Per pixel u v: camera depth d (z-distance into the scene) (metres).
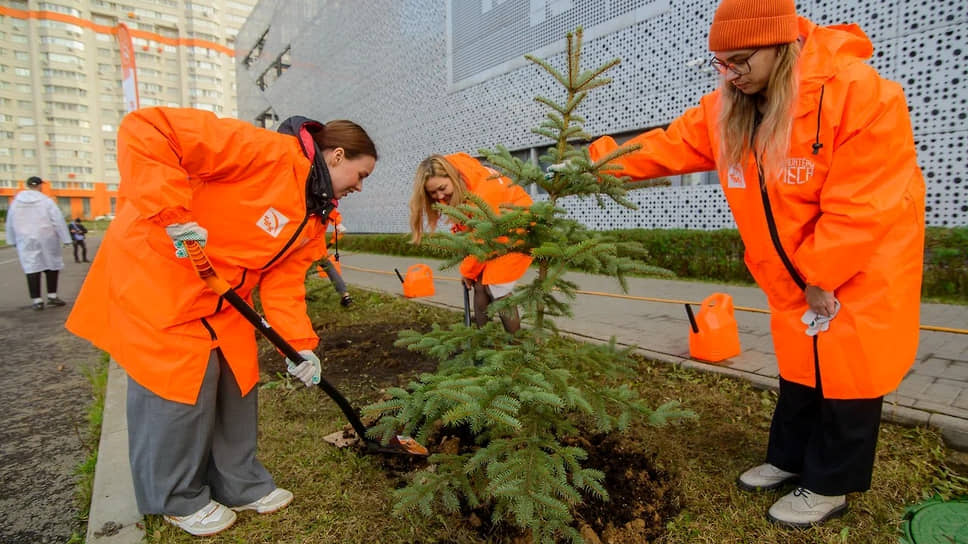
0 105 59.88
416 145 14.59
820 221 1.67
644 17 8.10
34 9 59.56
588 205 9.38
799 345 1.87
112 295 1.77
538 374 1.91
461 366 2.35
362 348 4.43
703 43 7.39
